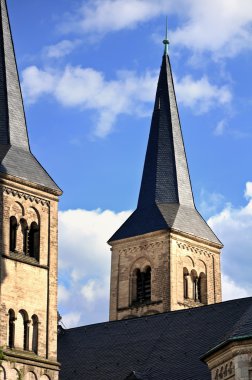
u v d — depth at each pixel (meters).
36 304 102.69
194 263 137.88
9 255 101.62
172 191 140.75
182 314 111.75
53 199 107.19
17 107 109.44
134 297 137.62
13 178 103.75
